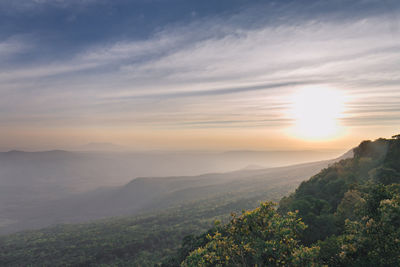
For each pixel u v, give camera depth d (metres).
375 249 15.08
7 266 147.50
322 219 30.78
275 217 16.80
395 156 49.53
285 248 15.41
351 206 28.70
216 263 18.12
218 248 17.42
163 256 135.12
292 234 15.84
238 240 17.33
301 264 14.69
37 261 148.38
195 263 16.89
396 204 15.37
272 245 15.45
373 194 17.58
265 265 16.06
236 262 17.56
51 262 144.00
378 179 40.44
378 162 53.31
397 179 37.94
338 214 30.08
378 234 15.36
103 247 158.38
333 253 17.94
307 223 30.83
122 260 137.12
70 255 151.50
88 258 141.88
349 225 17.83
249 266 17.86
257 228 16.97
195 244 64.44
